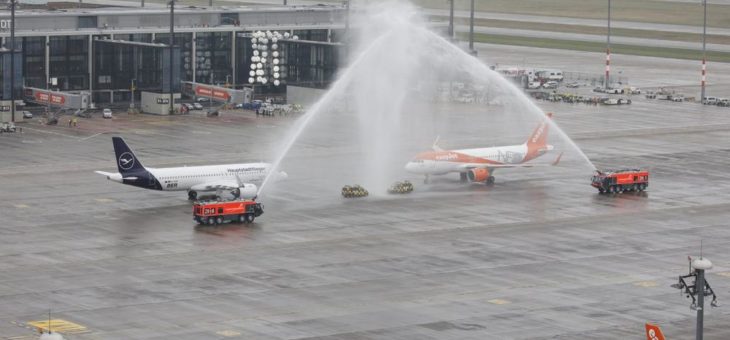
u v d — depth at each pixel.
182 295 188.25
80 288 190.88
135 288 191.50
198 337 167.50
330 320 176.62
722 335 172.50
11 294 186.88
